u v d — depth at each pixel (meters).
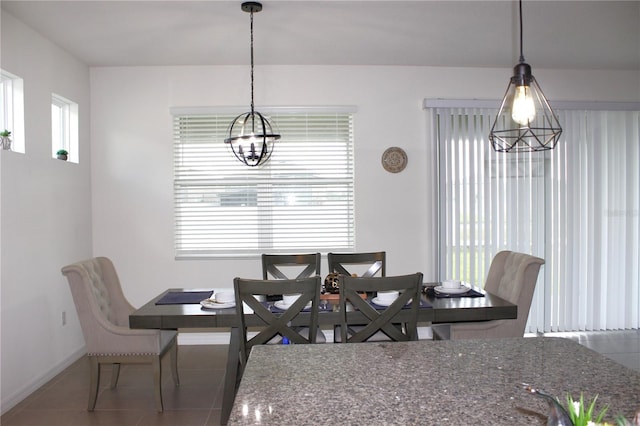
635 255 5.26
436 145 4.98
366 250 5.02
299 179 5.02
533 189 5.07
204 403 3.42
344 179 5.04
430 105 4.91
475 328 3.10
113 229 4.87
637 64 4.95
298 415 1.09
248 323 2.81
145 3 3.33
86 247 4.70
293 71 4.94
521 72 2.42
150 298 4.90
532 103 2.40
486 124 5.02
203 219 4.99
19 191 3.52
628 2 3.40
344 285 2.65
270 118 4.98
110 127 4.86
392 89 5.00
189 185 4.97
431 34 4.02
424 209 5.04
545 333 5.12
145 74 4.88
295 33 3.95
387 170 5.01
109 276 3.76
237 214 5.00
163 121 4.89
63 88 4.27
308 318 2.84
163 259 4.91
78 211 4.53
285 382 1.30
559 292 5.14
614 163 5.20
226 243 5.01
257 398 1.19
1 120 3.53
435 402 1.16
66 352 4.20
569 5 3.44
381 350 1.57
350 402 1.16
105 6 3.37
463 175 5.00
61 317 4.11
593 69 5.13
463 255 5.00
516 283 3.21
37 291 3.74
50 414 3.23
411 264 5.04
